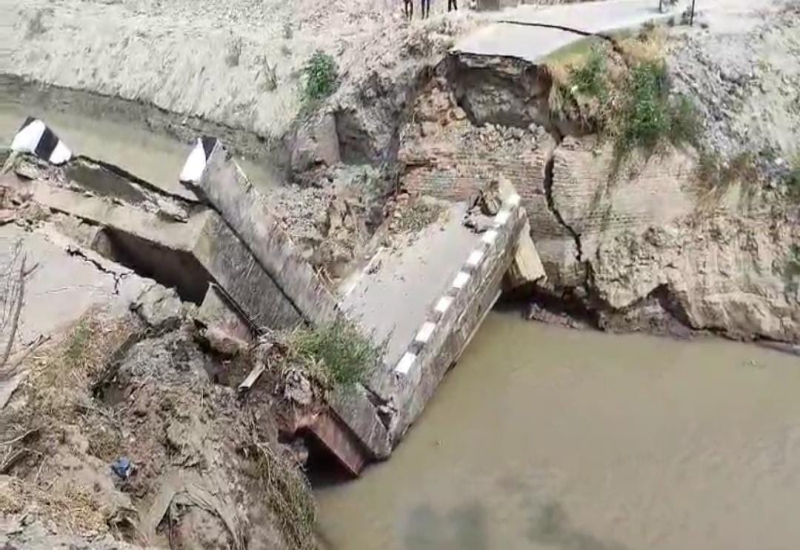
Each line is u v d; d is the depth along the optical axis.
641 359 16.42
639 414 15.02
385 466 13.94
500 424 14.77
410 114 18.58
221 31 24.70
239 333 12.06
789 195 16.72
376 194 19.19
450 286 15.29
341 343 12.94
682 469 13.91
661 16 19.06
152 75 24.91
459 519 13.08
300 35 23.33
